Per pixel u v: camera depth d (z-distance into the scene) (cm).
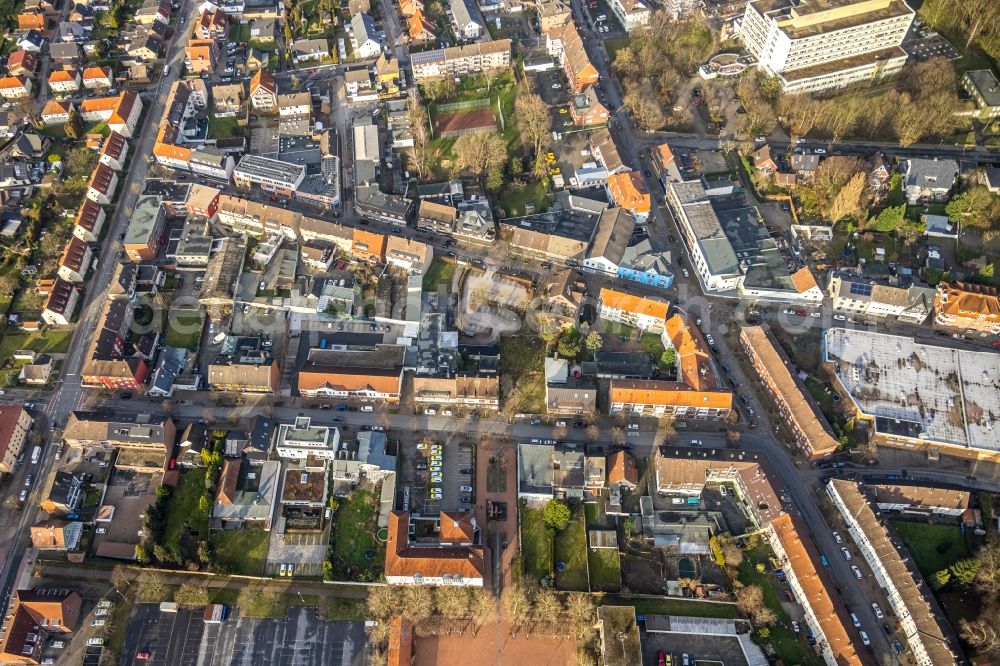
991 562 19700
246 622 19900
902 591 19588
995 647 18588
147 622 19875
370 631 19750
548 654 19412
